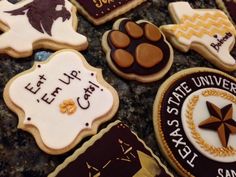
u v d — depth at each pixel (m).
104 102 0.20
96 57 0.22
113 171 0.18
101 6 0.23
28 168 0.18
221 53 0.24
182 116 0.20
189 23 0.24
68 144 0.18
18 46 0.20
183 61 0.23
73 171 0.18
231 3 0.26
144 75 0.21
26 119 0.19
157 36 0.23
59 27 0.22
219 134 0.20
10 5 0.21
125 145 0.19
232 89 0.22
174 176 0.19
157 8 0.25
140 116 0.21
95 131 0.19
